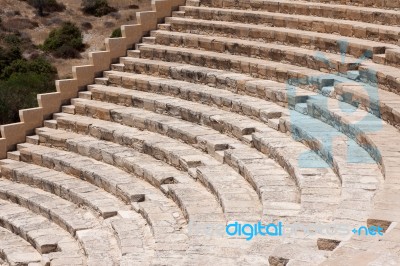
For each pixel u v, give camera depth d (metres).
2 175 32.19
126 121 31.55
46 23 88.19
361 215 17.47
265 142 24.72
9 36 81.31
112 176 27.89
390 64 26.33
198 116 29.03
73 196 27.69
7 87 56.00
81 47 81.44
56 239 25.03
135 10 93.06
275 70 29.27
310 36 29.94
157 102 31.12
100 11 91.69
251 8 34.59
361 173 20.17
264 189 21.42
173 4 36.84
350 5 31.78
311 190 20.14
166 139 29.09
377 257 13.92
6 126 33.69
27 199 28.61
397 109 22.25
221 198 22.06
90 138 31.97
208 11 35.38
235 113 28.64
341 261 13.77
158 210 23.78
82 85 35.16
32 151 32.34
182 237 21.20
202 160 26.16
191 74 32.16
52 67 71.06
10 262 24.20
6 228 27.52
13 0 91.88
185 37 34.53
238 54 32.25
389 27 28.48
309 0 33.38
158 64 33.75
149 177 26.72
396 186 17.88
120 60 35.75
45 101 34.44
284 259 15.51
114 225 23.75
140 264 19.78
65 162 30.17
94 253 22.48
